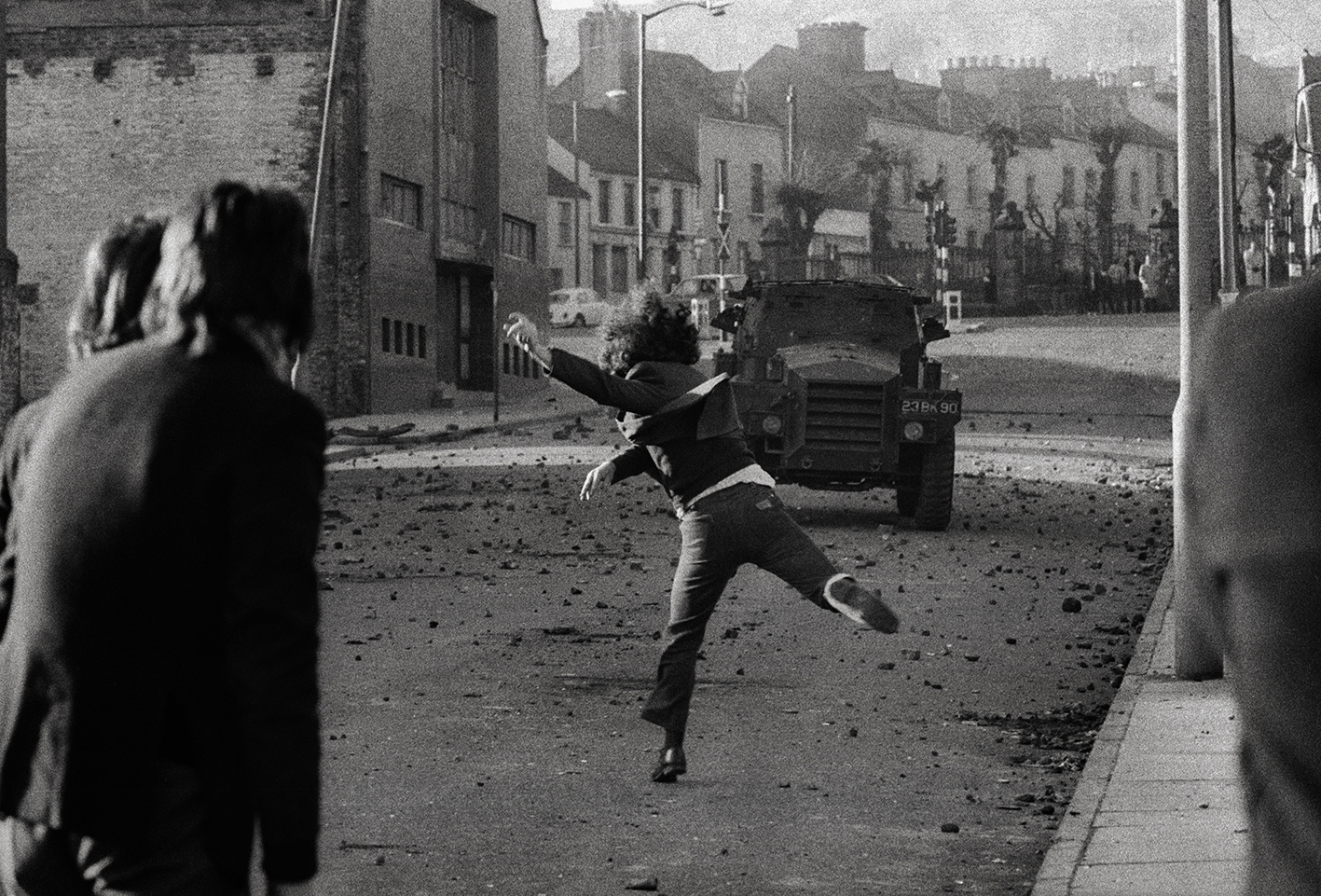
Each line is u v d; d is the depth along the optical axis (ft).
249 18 139.33
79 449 10.42
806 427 69.82
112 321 11.37
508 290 174.40
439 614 46.75
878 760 29.68
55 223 141.08
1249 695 6.99
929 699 35.27
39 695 10.27
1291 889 7.02
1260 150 360.28
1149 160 472.03
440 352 163.84
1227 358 7.23
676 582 27.30
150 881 10.21
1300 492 6.88
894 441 69.36
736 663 39.47
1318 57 266.16
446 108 161.38
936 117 425.69
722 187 364.38
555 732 31.91
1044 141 437.99
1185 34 36.22
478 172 169.78
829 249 372.58
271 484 10.18
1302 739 6.85
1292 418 6.96
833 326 74.54
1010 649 41.65
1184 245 35.83
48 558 10.31
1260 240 346.13
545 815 25.73
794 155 377.71
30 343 141.49
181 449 10.20
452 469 95.71
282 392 10.44
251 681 9.98
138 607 10.12
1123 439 119.96
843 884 22.21
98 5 140.15
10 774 10.30
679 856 23.50
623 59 364.99
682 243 348.79
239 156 140.15
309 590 10.25
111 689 10.10
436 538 64.85
